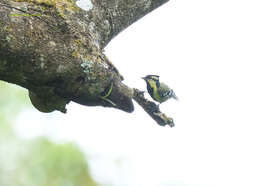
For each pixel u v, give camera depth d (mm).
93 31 7625
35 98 7723
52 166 16234
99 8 7871
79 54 6961
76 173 16156
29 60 6473
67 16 7055
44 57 6574
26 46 6367
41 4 6809
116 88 7516
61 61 6758
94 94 7352
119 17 8289
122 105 7730
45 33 6648
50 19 6805
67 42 6883
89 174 16312
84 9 7512
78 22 7230
